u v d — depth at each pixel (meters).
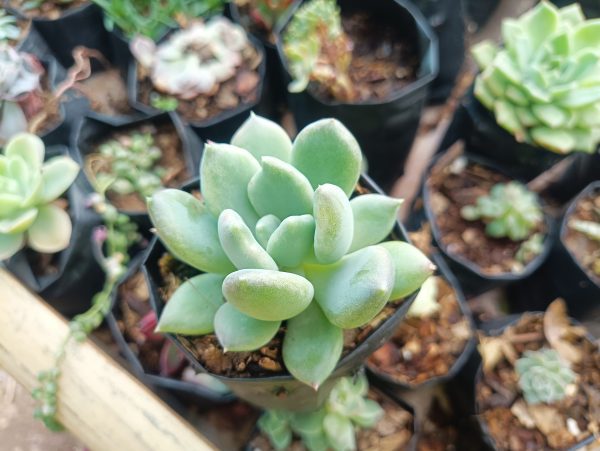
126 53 0.32
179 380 0.25
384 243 0.16
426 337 0.24
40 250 0.23
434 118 0.36
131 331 0.25
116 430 0.19
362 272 0.14
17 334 0.21
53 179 0.23
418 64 0.30
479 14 0.37
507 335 0.25
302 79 0.26
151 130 0.29
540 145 0.27
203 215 0.16
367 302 0.13
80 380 0.20
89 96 0.32
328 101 0.27
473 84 0.29
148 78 0.30
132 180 0.28
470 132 0.29
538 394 0.23
